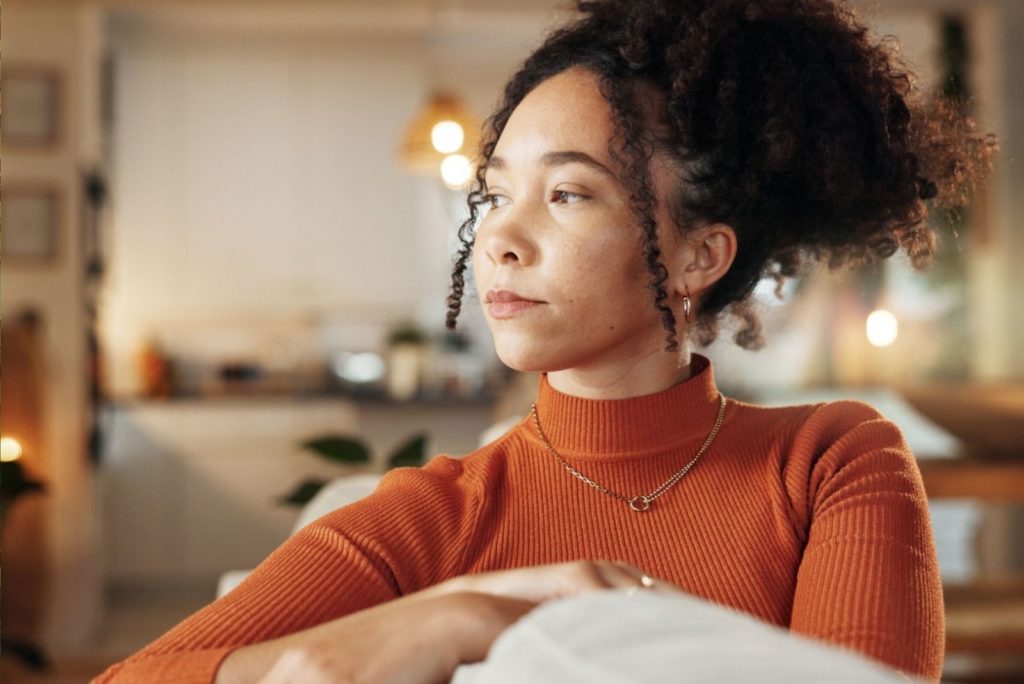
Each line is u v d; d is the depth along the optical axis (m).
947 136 0.96
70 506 4.51
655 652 0.27
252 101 5.94
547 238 0.72
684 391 0.78
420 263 6.07
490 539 0.73
